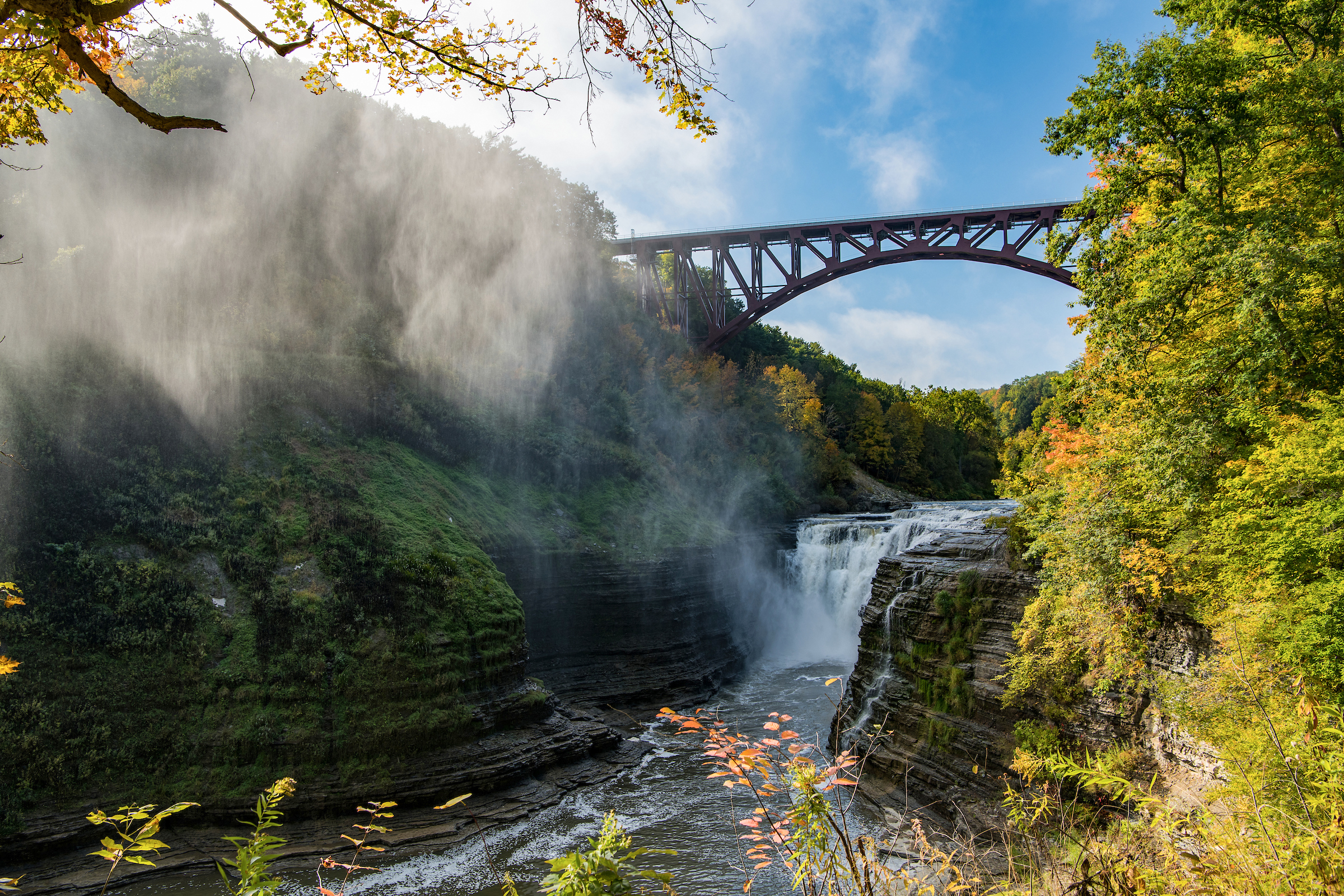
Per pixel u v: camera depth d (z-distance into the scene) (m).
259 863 3.96
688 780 24.33
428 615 25.73
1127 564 16.50
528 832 20.66
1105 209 16.44
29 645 20.25
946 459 99.31
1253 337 13.22
